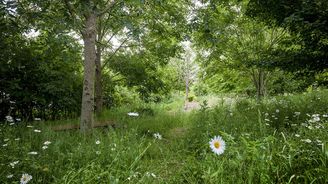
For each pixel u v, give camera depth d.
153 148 4.57
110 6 6.44
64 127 7.26
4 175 2.92
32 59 9.41
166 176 3.39
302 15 5.25
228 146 3.16
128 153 3.78
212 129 4.97
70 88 10.62
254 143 2.80
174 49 11.04
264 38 11.05
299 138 3.44
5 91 8.77
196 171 3.12
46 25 5.29
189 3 8.02
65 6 4.96
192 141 4.81
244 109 7.79
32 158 3.44
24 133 5.26
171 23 8.98
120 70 11.77
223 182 2.63
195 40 10.52
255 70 12.79
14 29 4.80
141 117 9.70
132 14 7.50
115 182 2.73
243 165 2.85
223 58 12.56
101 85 11.96
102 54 12.27
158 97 16.45
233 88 17.52
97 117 10.77
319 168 2.55
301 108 6.27
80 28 5.25
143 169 3.52
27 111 9.94
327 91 9.95
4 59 8.52
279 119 5.44
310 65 5.99
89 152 3.84
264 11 6.59
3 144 3.97
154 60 12.02
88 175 3.09
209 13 7.58
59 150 4.01
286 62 6.15
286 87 14.09
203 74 14.14
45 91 9.62
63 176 3.04
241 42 11.27
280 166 2.74
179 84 29.81
